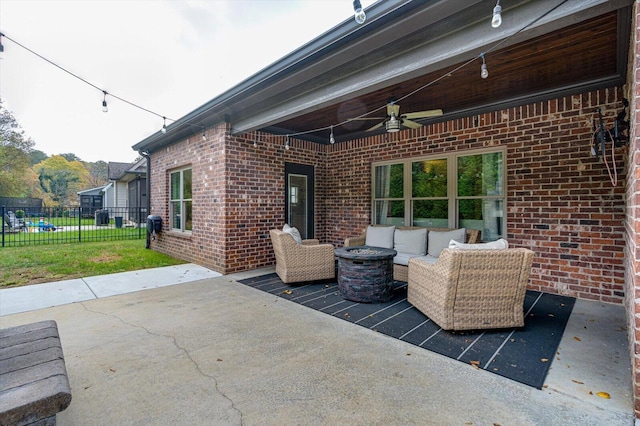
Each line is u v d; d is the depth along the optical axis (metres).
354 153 7.03
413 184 6.15
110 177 19.81
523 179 4.75
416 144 6.01
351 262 4.24
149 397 2.12
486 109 5.07
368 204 6.79
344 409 1.99
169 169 7.81
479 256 3.05
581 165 4.25
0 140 22.80
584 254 4.25
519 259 3.10
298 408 2.00
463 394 2.14
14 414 1.30
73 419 1.89
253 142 6.14
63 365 1.69
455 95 4.62
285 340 3.02
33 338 1.99
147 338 3.06
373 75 3.26
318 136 7.15
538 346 2.86
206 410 1.98
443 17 2.63
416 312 3.82
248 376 2.38
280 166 6.61
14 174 23.73
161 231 8.14
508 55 3.38
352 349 2.83
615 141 3.24
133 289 4.80
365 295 4.16
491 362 2.58
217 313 3.77
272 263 6.49
